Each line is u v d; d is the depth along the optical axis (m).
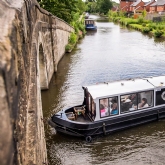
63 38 30.06
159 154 10.57
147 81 13.59
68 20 40.88
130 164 9.95
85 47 36.38
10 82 1.96
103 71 23.06
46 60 17.64
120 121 12.09
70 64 25.69
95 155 10.55
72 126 11.38
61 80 20.25
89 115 12.46
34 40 9.71
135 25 67.12
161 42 41.06
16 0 5.06
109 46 37.25
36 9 12.80
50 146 11.06
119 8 128.75
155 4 93.56
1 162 1.51
